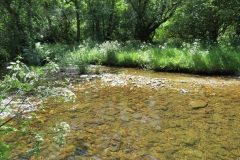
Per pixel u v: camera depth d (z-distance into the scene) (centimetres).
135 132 455
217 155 376
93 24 2091
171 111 555
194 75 938
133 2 1864
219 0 1365
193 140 422
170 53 1126
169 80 851
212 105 587
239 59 938
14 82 252
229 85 766
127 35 2022
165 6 1723
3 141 412
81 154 382
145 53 1168
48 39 2086
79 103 622
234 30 1516
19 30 1541
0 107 254
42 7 1908
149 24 1883
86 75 978
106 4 2133
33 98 661
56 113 553
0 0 1466
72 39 2184
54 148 398
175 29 1614
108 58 1226
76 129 469
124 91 729
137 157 374
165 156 376
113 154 383
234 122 489
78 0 2108
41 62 1317
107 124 492
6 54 1438
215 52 1022
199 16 1430
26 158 365
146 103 614
